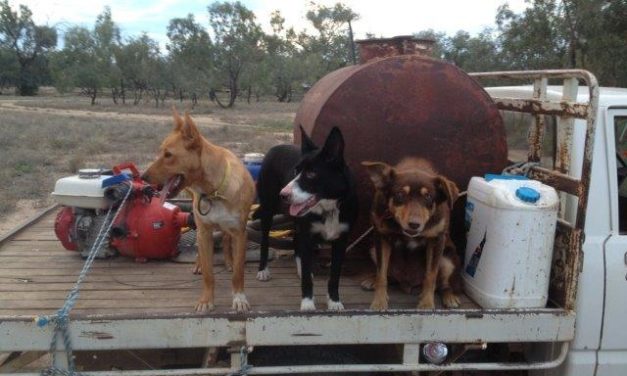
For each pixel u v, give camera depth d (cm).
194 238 480
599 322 319
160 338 291
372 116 382
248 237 454
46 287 370
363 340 300
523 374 381
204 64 5494
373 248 373
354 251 426
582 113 302
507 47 1977
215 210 339
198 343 293
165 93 5700
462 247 393
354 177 383
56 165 1517
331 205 337
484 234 330
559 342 320
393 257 366
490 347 365
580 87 416
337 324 297
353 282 400
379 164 333
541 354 340
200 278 396
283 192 337
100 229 408
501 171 394
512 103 398
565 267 312
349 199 342
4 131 2167
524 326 305
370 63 384
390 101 382
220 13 5462
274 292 378
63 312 288
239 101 6291
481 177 371
